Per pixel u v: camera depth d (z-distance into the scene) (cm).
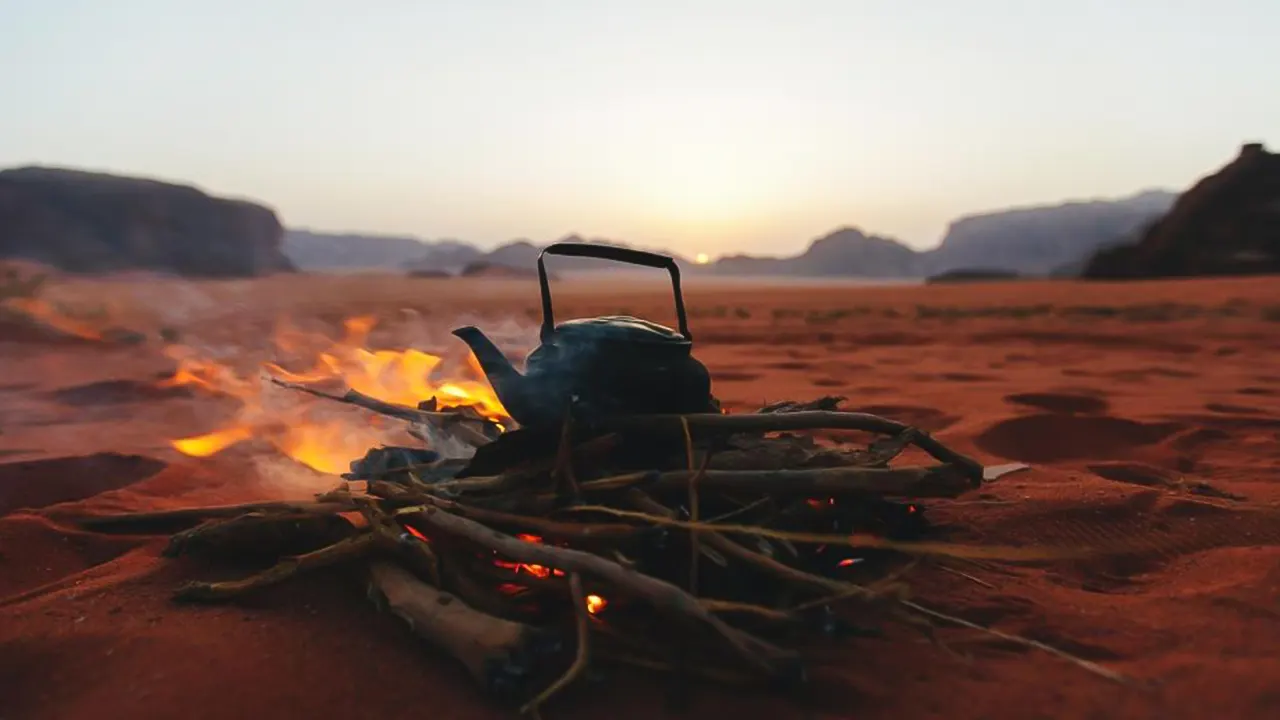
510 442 311
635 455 317
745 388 1038
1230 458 621
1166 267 9938
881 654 278
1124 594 339
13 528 410
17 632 286
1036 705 247
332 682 255
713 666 263
